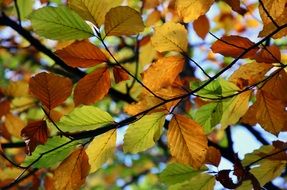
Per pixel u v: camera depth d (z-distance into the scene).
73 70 1.75
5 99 1.75
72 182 1.17
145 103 1.18
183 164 1.25
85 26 1.11
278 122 1.22
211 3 1.14
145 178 3.84
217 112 1.23
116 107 2.71
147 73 1.18
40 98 1.15
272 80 1.20
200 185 1.29
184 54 1.18
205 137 1.19
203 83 1.19
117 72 1.16
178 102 1.19
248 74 1.21
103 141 1.18
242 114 1.25
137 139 1.20
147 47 1.72
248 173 1.24
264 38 1.15
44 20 1.10
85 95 1.15
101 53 1.14
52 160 1.17
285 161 1.28
